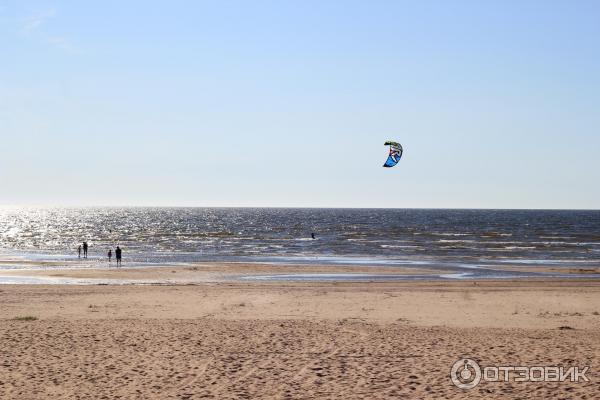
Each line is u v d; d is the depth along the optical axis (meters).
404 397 11.34
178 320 21.19
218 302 27.91
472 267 53.50
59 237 114.38
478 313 24.72
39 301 28.08
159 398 11.46
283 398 11.40
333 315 23.88
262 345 16.08
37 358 14.58
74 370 13.45
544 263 58.50
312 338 17.11
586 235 118.00
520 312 25.14
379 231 134.12
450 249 78.00
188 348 15.71
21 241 101.12
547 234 121.25
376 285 37.03
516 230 140.00
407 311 25.14
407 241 96.31
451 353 14.99
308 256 66.06
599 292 33.16
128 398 11.47
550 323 22.03
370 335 17.67
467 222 194.50
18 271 47.16
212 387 12.15
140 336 17.39
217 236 115.19
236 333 17.91
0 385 12.30
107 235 120.50
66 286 35.50
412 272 48.44
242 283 38.81
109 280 41.59
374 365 13.78
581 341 16.77
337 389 11.92
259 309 25.62
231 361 14.27
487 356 14.63
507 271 50.06
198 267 51.19
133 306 26.50
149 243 93.12
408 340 16.83
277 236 114.44
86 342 16.48
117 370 13.46
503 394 11.48
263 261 59.03
